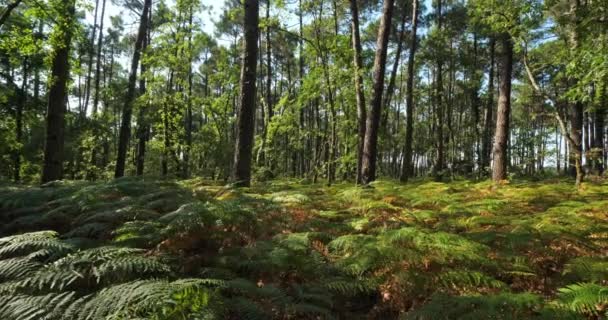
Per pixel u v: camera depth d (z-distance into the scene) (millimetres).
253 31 8688
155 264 3793
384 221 6000
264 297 4043
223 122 25281
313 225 5977
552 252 4707
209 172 23734
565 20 10320
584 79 8938
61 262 3729
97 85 31406
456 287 4070
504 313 3332
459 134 38500
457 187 10133
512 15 11461
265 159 25812
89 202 6762
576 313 3219
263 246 4848
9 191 8305
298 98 20578
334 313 4113
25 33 13008
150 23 23891
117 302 3039
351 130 20250
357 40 13961
